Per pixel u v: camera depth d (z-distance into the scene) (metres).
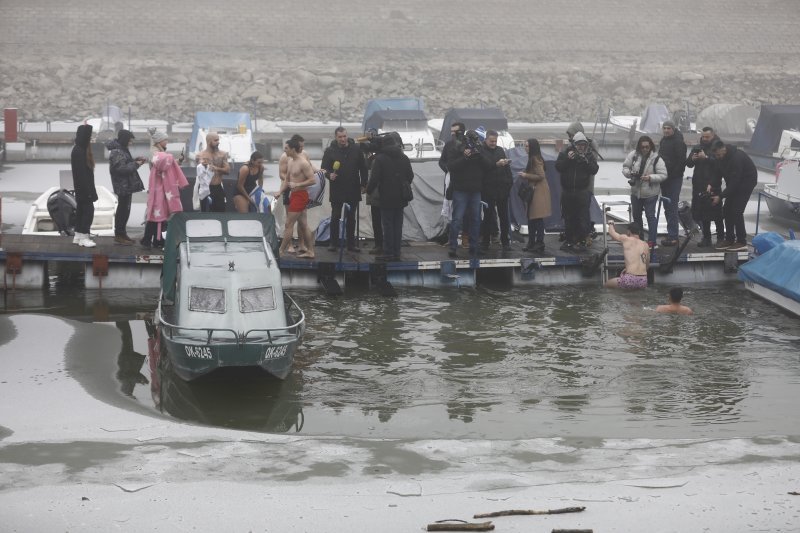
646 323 26.41
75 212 33.56
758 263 29.64
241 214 24.27
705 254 31.59
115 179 30.08
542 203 30.81
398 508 14.02
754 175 31.70
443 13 126.56
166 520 13.48
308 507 14.02
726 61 126.50
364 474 15.47
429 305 28.05
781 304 28.31
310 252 29.91
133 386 20.98
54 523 13.33
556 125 96.25
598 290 30.22
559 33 126.81
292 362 21.58
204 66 111.19
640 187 30.86
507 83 113.06
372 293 29.36
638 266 30.14
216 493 14.45
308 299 28.47
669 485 15.08
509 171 30.89
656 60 125.00
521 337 24.97
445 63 117.81
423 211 33.88
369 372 22.22
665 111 78.75
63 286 29.69
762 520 13.78
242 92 105.25
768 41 129.75
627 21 129.12
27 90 102.75
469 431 18.75
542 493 14.70
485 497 14.49
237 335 20.59
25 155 62.25
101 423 17.97
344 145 29.92
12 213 42.47
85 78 107.00
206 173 29.30
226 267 22.27
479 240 32.75
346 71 112.12
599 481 15.27
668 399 20.67
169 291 23.48
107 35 117.00
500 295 29.38
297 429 18.86
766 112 62.16
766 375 22.27
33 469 15.38
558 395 20.83
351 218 30.77
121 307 27.38
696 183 32.34
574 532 13.20
